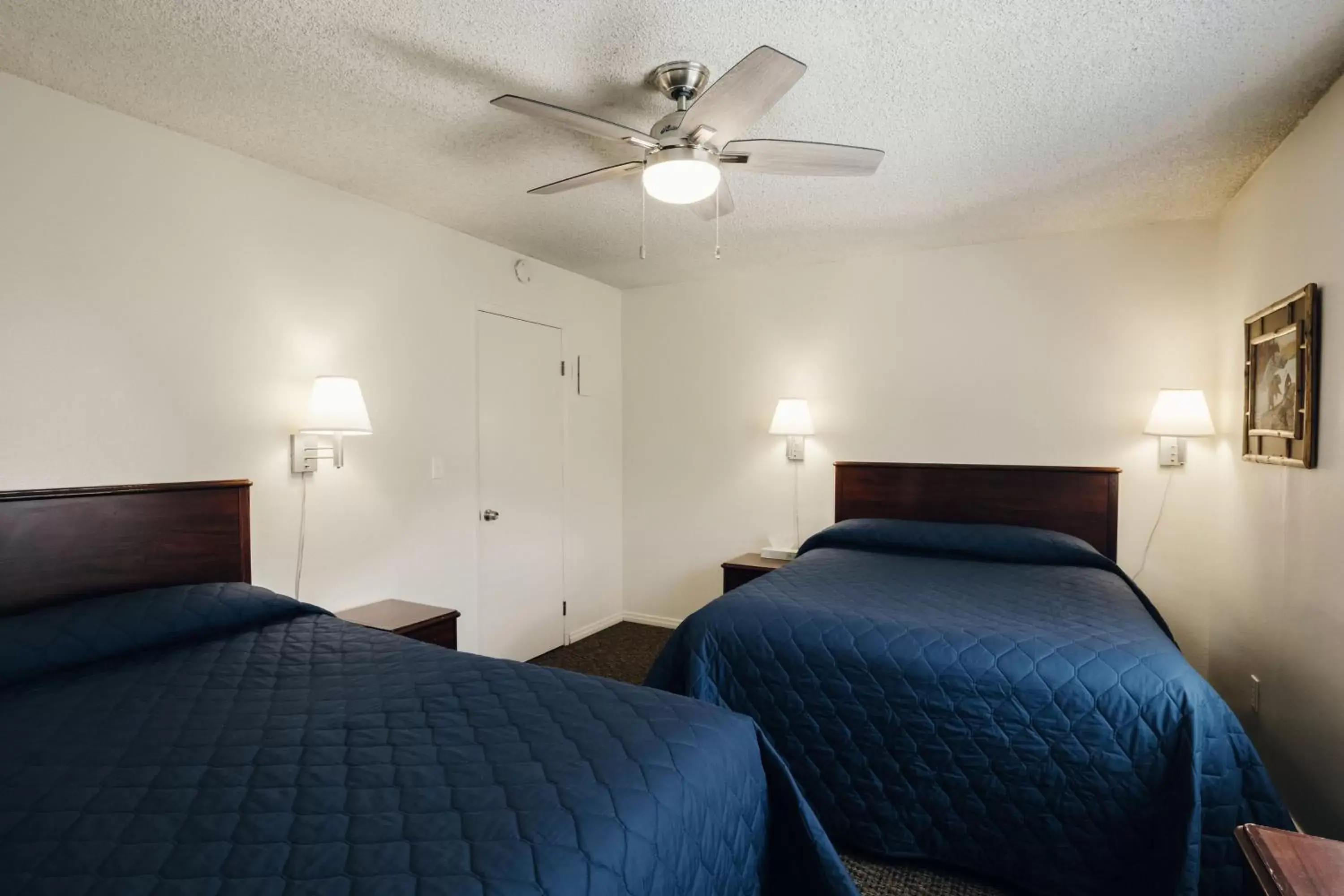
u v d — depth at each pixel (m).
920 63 1.85
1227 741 1.68
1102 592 2.46
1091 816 1.73
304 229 2.66
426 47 1.79
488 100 2.07
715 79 1.93
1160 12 1.63
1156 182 2.70
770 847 1.53
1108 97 2.04
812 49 1.79
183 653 1.79
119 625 1.78
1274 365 2.31
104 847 0.96
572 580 4.16
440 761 1.22
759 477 4.16
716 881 1.25
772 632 2.14
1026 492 3.42
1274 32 1.70
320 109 2.13
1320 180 2.01
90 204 2.06
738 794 1.37
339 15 1.65
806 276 4.00
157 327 2.22
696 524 4.37
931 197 2.87
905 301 3.74
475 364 3.45
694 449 4.37
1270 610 2.37
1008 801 1.81
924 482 3.64
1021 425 3.48
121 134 2.14
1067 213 3.07
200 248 2.33
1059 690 1.78
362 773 1.17
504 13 1.64
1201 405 2.94
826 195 2.85
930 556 3.21
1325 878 1.10
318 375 2.71
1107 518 3.26
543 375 3.92
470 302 3.42
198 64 1.87
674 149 1.84
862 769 1.97
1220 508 3.02
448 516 3.29
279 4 1.61
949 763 1.87
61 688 1.55
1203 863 1.61
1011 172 2.61
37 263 1.95
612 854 1.01
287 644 1.87
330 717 1.41
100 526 2.03
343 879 0.90
